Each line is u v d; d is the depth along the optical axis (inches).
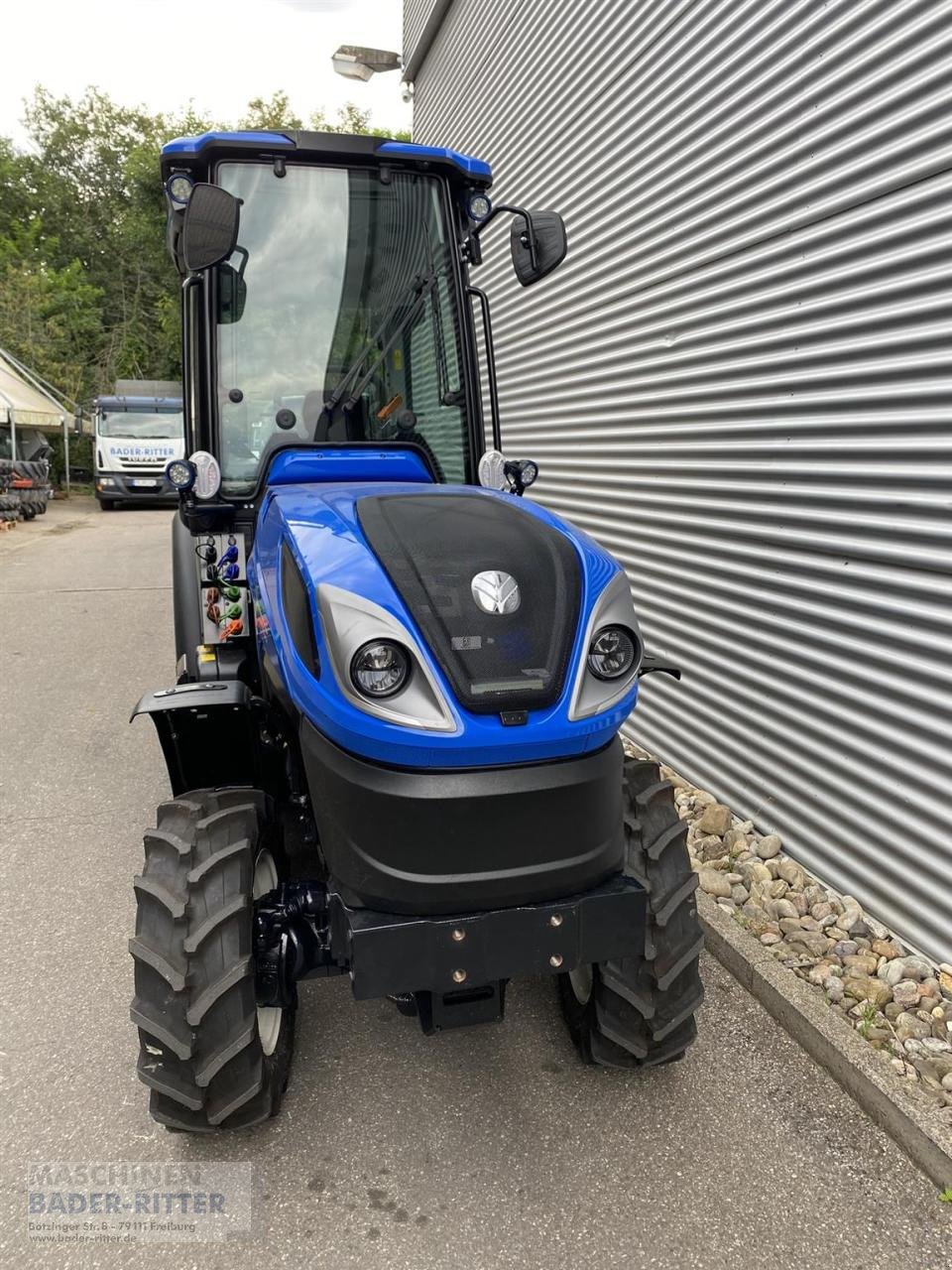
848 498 127.7
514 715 77.0
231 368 120.7
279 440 122.1
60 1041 108.1
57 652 283.7
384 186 123.9
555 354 230.1
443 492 103.0
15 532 612.7
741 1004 117.0
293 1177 89.3
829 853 135.9
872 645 125.1
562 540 91.1
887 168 118.6
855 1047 102.7
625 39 186.4
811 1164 91.8
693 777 173.0
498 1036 110.7
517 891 80.0
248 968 85.5
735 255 151.8
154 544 554.9
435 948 78.9
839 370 128.5
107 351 1194.0
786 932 126.0
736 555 155.6
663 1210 85.7
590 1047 99.7
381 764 78.5
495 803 77.5
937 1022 107.3
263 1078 89.4
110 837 160.2
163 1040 83.0
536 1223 84.0
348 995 117.8
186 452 126.0
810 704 138.1
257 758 108.5
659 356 178.2
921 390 114.5
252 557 116.6
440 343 126.6
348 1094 100.5
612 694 82.5
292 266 121.1
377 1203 86.3
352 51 306.0
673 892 94.3
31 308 1012.5
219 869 88.0
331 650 77.6
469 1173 89.9
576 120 211.5
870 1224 84.7
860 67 122.5
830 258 129.5
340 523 91.7
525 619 81.5
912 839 120.1
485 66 277.0
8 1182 88.3
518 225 122.0
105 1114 96.9
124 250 1323.8
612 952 85.1
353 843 79.8
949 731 113.1
